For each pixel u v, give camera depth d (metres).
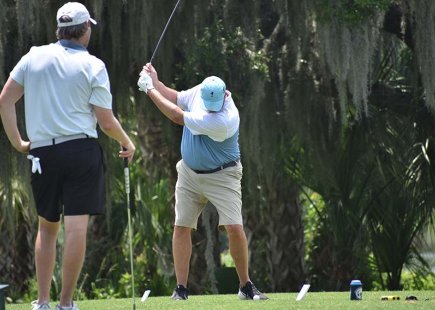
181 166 21.92
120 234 51.22
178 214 22.06
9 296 47.81
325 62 41.12
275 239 48.06
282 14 41.50
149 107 43.09
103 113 17.48
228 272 45.06
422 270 48.78
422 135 46.72
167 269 51.69
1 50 39.84
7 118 17.75
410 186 46.88
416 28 41.41
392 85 48.00
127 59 41.75
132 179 51.44
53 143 17.25
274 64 43.97
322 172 45.47
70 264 17.14
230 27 41.09
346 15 38.94
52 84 17.34
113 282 50.38
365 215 47.28
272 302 20.41
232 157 21.62
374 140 46.34
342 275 47.69
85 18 17.78
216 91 20.89
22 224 48.84
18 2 38.72
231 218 21.53
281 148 44.97
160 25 40.06
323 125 44.44
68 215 17.25
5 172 42.00
